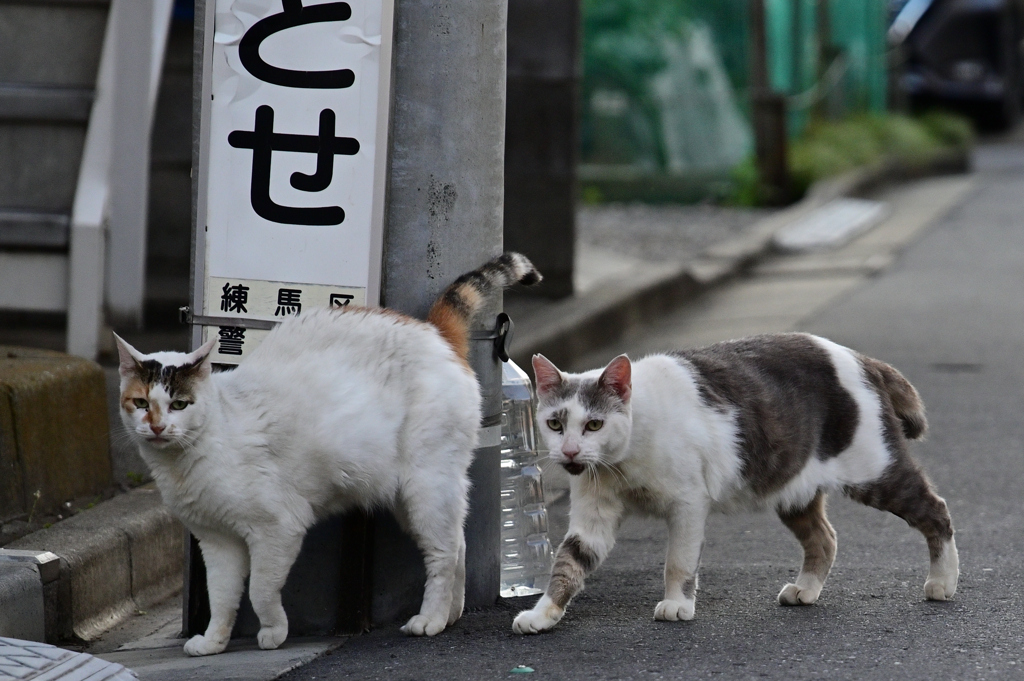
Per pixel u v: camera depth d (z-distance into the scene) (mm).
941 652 6918
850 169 33000
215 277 7863
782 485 7992
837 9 39062
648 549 9758
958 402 13953
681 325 19766
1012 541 9250
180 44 18562
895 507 8078
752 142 31172
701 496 7770
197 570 7977
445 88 7965
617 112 30578
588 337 17500
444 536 7543
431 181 8031
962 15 49281
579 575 7824
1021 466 11477
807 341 8375
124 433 10719
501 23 8102
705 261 23625
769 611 7957
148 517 9102
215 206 7824
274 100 7746
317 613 7973
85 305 13492
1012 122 52469
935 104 49875
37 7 14258
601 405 7609
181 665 7125
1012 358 15984
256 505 7129
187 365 6977
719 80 30953
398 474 7457
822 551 8281
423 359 7477
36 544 8289
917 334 17562
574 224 18875
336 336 7465
